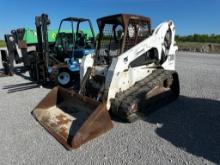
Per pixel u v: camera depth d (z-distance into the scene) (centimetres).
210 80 720
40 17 643
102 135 341
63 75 639
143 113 407
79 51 712
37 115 412
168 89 488
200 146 306
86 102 379
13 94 580
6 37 876
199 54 1762
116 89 398
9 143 323
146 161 274
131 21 423
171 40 537
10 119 407
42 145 316
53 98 433
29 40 934
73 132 337
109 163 272
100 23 452
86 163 273
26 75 873
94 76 439
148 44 450
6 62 873
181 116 413
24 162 277
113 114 405
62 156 289
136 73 436
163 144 313
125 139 329
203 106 466
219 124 377
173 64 562
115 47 432
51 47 869
